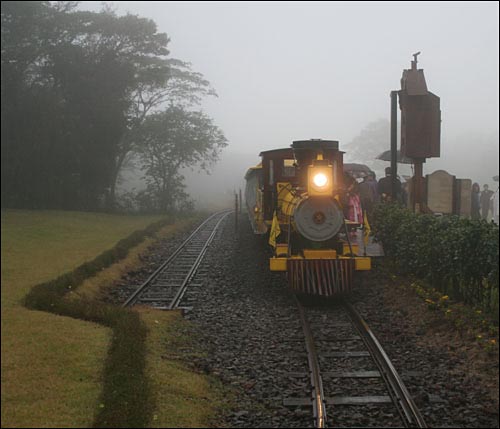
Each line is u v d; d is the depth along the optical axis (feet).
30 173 110.63
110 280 49.70
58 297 39.52
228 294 42.80
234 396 23.76
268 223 49.49
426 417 21.18
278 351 28.94
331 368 26.21
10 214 97.76
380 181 58.34
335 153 42.86
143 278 51.96
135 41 118.73
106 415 20.67
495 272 30.27
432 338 29.96
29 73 114.32
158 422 20.93
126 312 35.60
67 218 97.30
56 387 24.59
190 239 79.25
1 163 108.06
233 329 33.35
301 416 21.43
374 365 26.43
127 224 95.25
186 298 42.27
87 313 35.76
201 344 30.83
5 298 41.14
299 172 43.91
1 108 107.04
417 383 24.16
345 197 44.39
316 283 38.52
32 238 73.20
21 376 25.82
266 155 50.26
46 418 21.66
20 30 109.19
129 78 117.19
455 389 23.61
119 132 115.44
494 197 66.44
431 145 48.32
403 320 33.71
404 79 49.47
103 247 66.59
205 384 24.93
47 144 108.58
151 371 25.82
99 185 119.44
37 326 33.65
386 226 47.34
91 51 116.26
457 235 33.37
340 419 21.03
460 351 27.43
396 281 42.22
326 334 31.42
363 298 39.78
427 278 39.22
